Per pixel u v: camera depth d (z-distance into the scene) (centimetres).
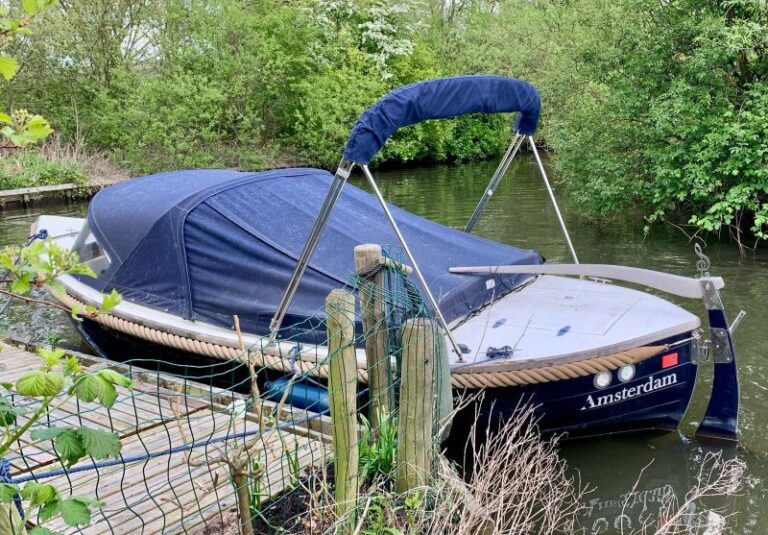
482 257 511
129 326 491
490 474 319
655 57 929
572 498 372
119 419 389
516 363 393
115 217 540
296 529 289
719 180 899
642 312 444
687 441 429
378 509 279
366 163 390
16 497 219
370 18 2305
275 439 353
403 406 285
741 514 356
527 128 516
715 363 418
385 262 345
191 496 305
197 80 1959
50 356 170
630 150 1012
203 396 417
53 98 2008
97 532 280
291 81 2109
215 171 599
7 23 150
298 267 402
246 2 2156
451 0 2709
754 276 761
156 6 1994
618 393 409
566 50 1066
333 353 274
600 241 952
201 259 486
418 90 407
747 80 933
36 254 158
